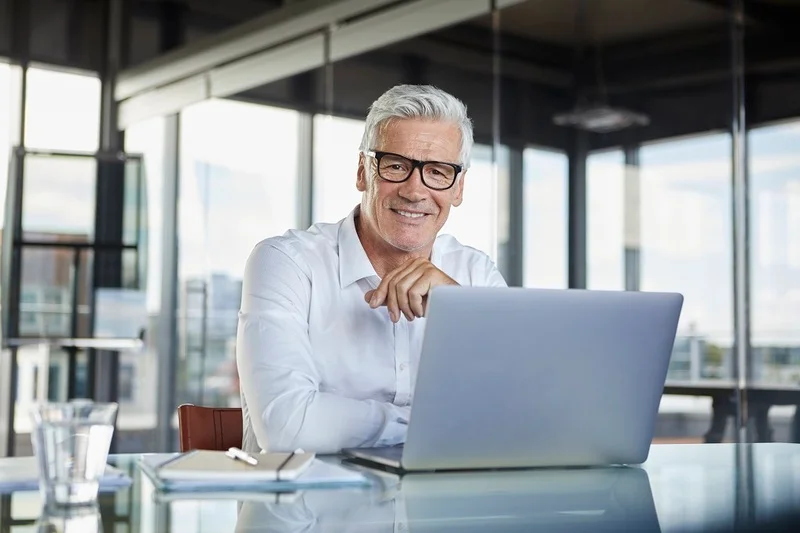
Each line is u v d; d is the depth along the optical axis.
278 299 1.58
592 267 4.83
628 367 1.17
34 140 5.03
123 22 5.16
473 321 1.07
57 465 0.85
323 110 4.95
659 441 4.50
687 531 0.79
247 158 5.02
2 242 4.58
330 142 4.92
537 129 4.89
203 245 4.97
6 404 4.52
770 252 4.33
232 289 4.97
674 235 4.60
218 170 5.04
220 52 5.12
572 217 4.86
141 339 4.79
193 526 0.77
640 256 4.70
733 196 4.45
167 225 4.96
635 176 4.75
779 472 1.17
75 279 4.68
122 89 5.12
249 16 5.12
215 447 1.66
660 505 0.91
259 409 1.41
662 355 1.19
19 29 5.05
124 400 4.76
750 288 4.37
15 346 4.54
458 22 4.87
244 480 0.97
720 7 4.57
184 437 1.64
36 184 4.66
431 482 1.05
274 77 5.05
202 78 5.13
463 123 1.69
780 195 4.34
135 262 4.80
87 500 0.86
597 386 1.17
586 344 1.14
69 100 5.10
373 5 4.88
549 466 1.19
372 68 4.89
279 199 4.97
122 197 4.80
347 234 1.74
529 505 0.90
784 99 4.38
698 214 4.54
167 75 5.13
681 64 4.64
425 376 1.08
